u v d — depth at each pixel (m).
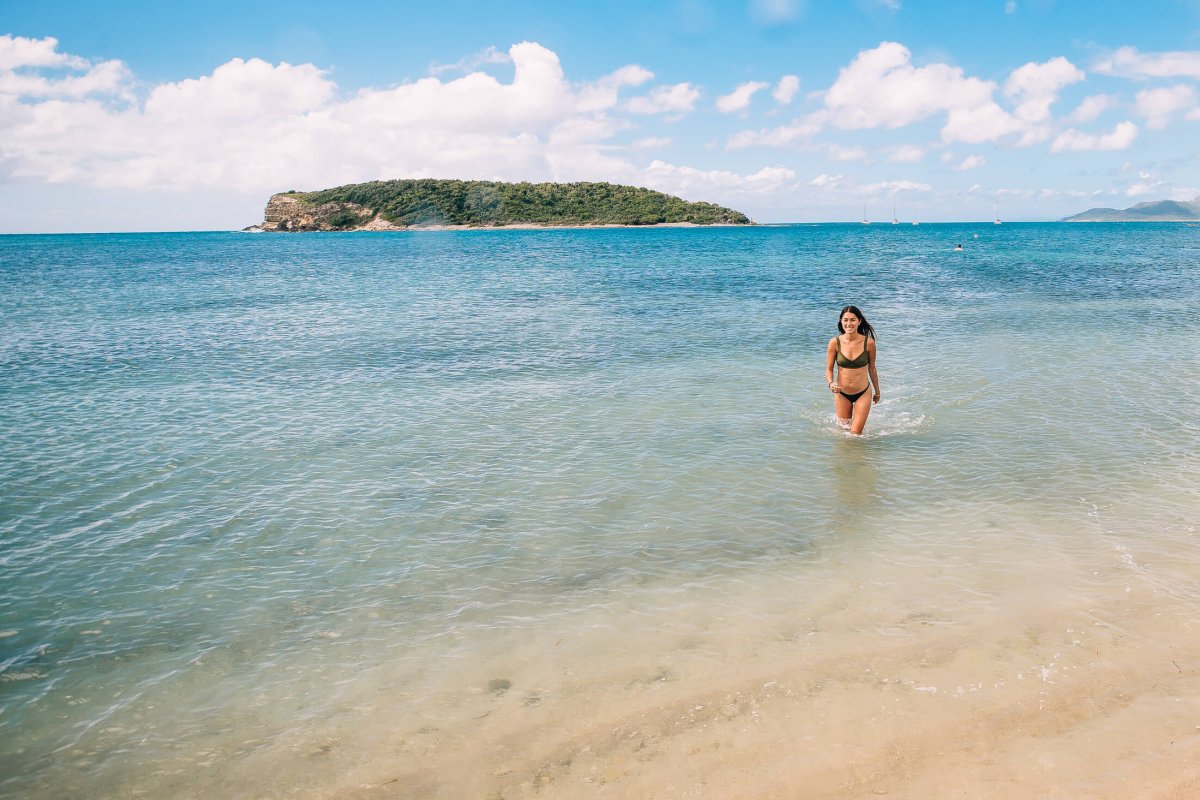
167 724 4.59
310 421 11.58
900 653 5.08
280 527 7.55
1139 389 12.59
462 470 9.20
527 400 12.77
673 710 4.55
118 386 14.21
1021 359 15.54
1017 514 7.45
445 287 36.50
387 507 8.05
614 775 4.01
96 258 72.88
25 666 5.21
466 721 4.52
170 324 23.23
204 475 9.12
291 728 4.51
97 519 7.79
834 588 6.05
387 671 5.08
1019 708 4.45
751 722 4.41
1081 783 3.81
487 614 5.81
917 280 37.50
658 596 6.02
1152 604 5.62
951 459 9.17
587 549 6.93
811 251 74.88
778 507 7.80
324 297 31.94
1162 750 4.03
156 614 5.90
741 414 11.58
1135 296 28.14
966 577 6.16
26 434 10.91
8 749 4.38
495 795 3.89
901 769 3.98
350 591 6.23
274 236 197.25
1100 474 8.50
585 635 5.46
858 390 10.23
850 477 8.64
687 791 3.87
